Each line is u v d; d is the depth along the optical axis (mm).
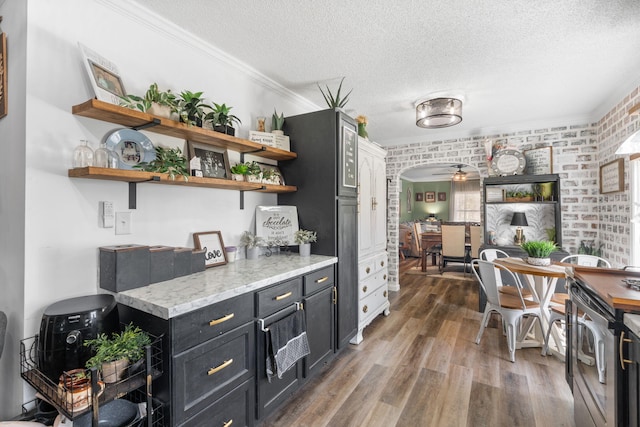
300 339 1927
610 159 3211
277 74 2607
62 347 1197
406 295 4402
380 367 2383
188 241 2025
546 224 3889
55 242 1428
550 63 2396
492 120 3873
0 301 1504
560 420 1773
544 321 2703
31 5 1354
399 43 2131
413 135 4648
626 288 1319
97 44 1591
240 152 2400
